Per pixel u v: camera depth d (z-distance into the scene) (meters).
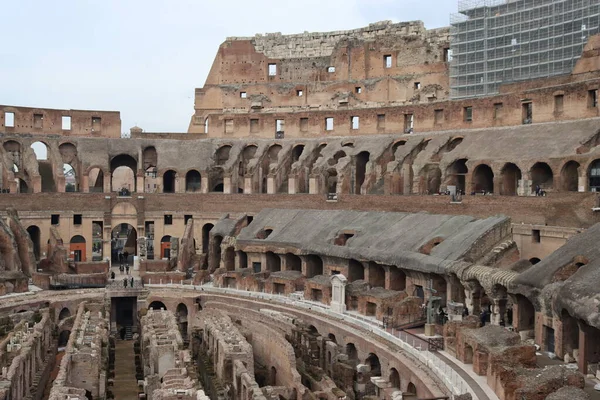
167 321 61.62
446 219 69.69
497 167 77.81
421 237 67.50
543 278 48.00
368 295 62.53
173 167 105.56
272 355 54.78
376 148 95.75
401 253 65.06
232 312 71.44
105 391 49.12
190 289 79.88
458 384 40.59
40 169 104.94
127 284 79.62
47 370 56.03
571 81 83.19
